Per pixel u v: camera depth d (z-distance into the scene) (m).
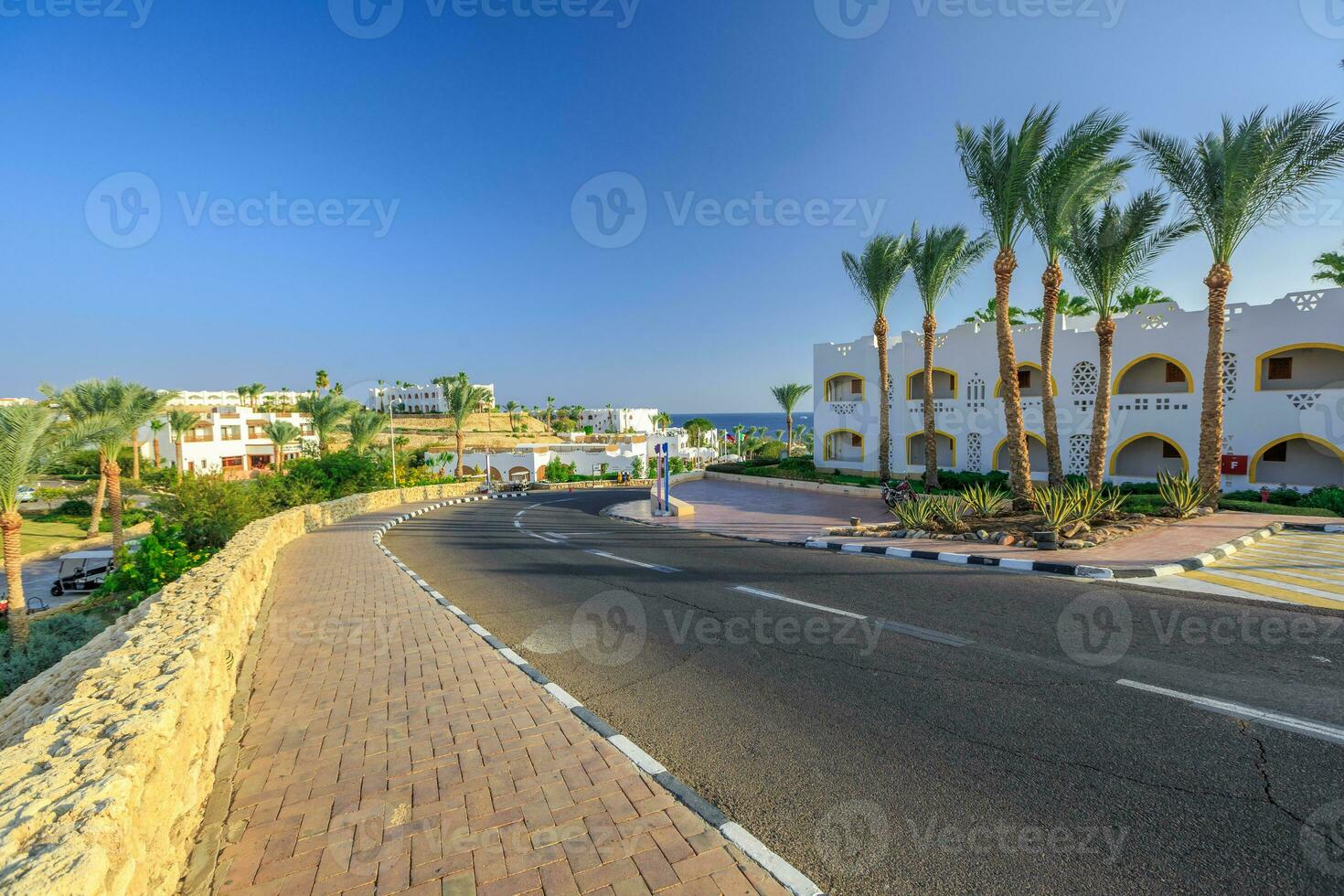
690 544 15.19
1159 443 22.70
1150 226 16.11
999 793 3.71
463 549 15.82
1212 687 5.09
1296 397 18.73
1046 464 24.78
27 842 2.06
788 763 4.17
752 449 83.44
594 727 4.71
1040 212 16.30
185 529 18.88
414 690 5.52
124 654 4.12
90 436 18.03
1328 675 5.25
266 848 3.26
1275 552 10.61
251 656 6.65
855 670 5.82
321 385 83.81
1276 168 13.87
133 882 2.36
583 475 61.12
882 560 11.84
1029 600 8.19
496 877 3.00
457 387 49.41
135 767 2.52
